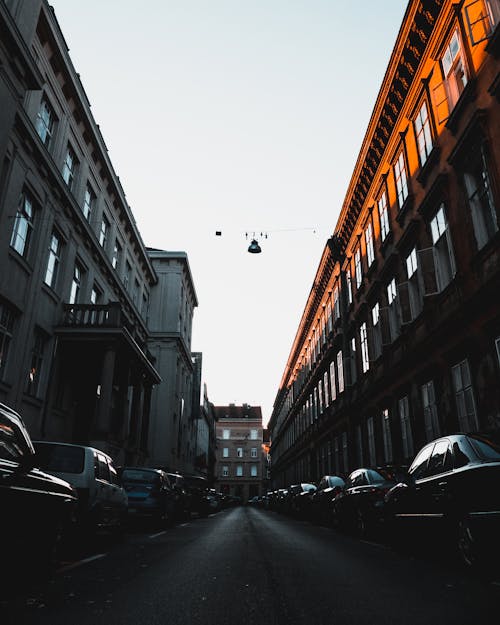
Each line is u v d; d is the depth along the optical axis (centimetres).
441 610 430
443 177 1295
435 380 1356
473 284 1148
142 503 1401
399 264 1677
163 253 4072
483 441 628
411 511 776
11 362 1530
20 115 1462
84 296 2166
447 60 1331
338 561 747
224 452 10200
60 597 487
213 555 829
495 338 1055
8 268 1485
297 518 2234
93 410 2133
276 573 641
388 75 1633
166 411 3675
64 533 644
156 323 3900
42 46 1719
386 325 1742
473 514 578
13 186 1486
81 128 2109
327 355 2841
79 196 2094
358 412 2223
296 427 4628
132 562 740
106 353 1867
